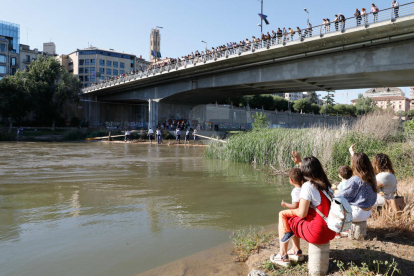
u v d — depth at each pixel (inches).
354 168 182.5
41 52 3597.4
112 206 273.4
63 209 262.2
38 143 1346.0
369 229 197.6
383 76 1029.8
